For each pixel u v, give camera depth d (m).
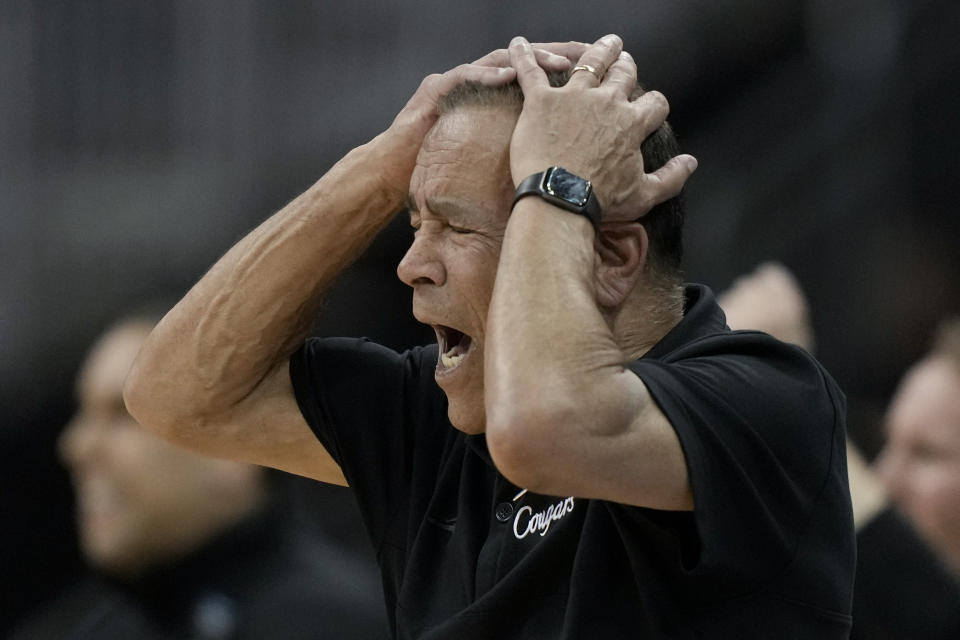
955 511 12.88
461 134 7.31
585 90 7.09
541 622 7.05
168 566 9.85
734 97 23.36
